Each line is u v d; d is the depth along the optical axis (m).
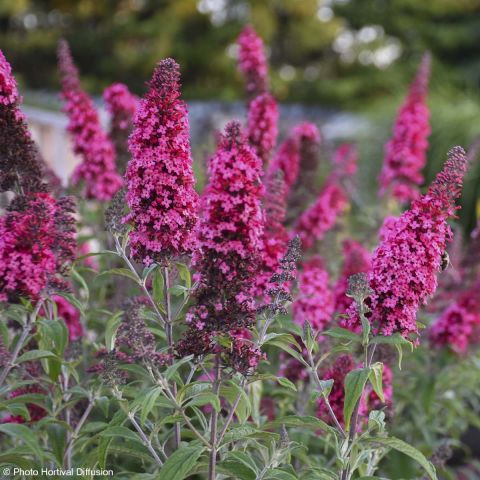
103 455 1.52
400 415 1.92
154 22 10.25
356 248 1.77
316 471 1.56
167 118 1.52
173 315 1.59
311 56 12.49
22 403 1.58
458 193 1.50
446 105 5.20
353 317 1.53
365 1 11.82
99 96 9.81
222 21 11.20
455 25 11.16
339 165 3.00
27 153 1.61
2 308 1.58
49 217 1.55
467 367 1.94
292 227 2.10
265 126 1.97
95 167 1.99
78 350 1.65
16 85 1.60
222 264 1.47
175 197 1.52
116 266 1.90
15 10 10.04
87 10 10.85
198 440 1.53
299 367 1.71
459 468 2.02
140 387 1.73
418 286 1.50
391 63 11.30
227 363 1.49
